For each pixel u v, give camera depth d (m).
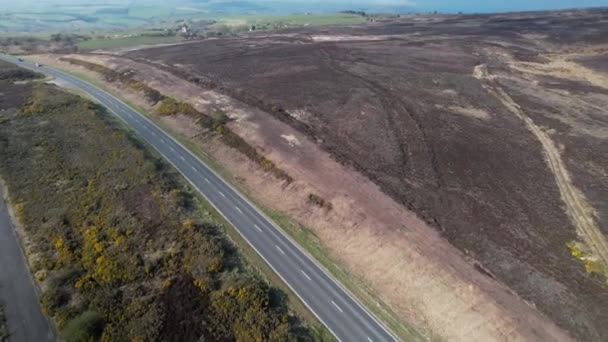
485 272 34.56
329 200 44.97
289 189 48.28
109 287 32.22
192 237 38.25
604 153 55.25
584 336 28.81
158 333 28.42
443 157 54.91
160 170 51.91
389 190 46.66
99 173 49.19
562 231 40.03
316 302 32.72
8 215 41.75
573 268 35.12
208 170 53.66
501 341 28.73
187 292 32.16
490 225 40.94
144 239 37.97
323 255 38.38
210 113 69.38
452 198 45.56
